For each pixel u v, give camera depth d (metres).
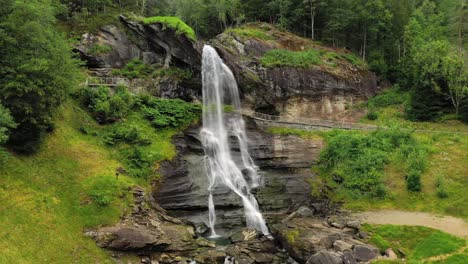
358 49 57.94
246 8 59.00
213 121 38.88
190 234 25.02
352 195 31.05
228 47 46.25
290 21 56.03
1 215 20.20
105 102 33.50
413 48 49.47
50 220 21.70
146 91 40.34
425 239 22.91
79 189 24.67
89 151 28.91
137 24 45.53
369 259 21.48
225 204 29.55
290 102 45.44
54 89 24.61
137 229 22.95
